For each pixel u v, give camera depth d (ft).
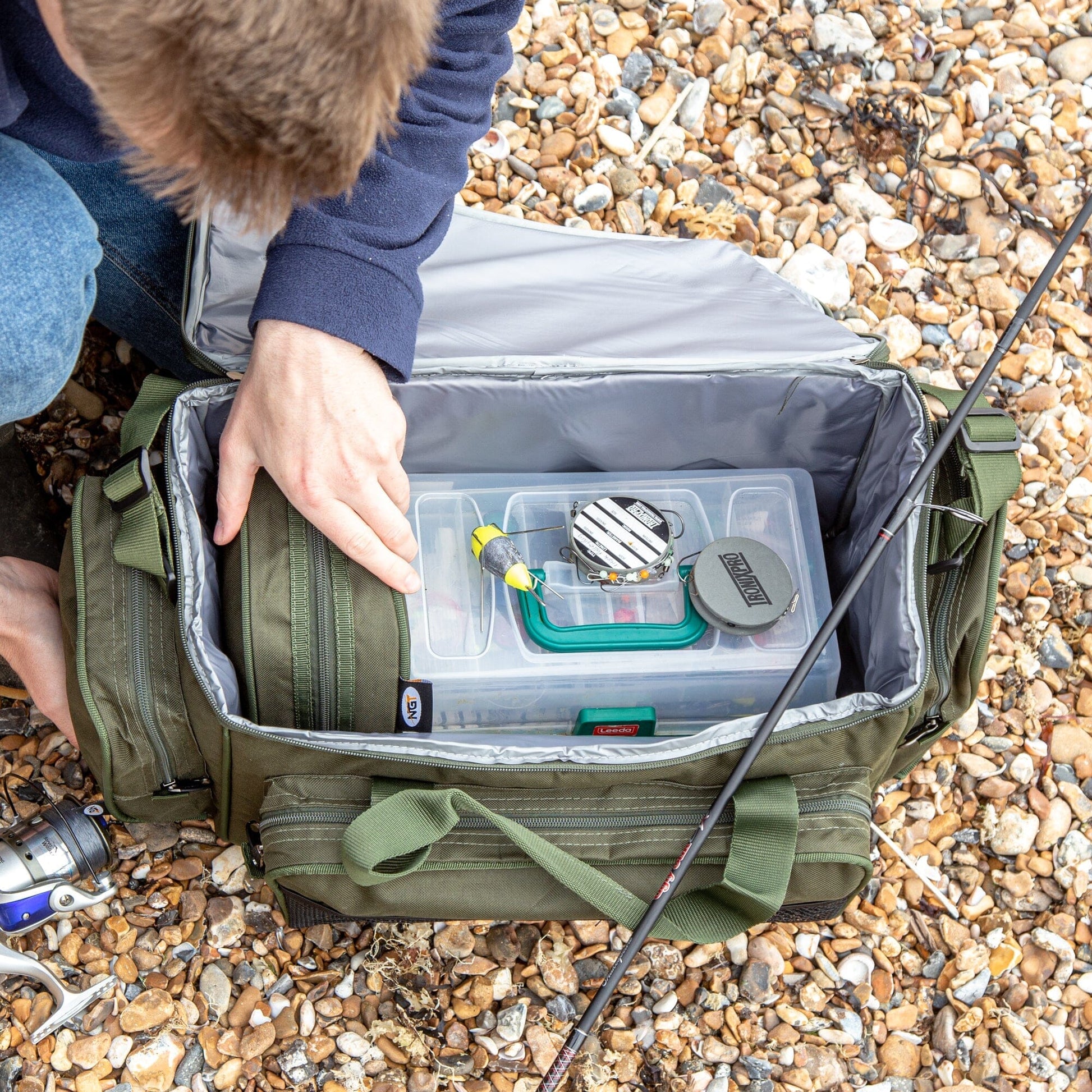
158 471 5.58
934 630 5.38
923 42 8.59
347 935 6.02
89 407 6.79
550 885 5.11
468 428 5.95
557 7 8.17
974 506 5.15
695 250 6.81
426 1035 5.83
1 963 5.38
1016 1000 6.28
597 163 7.92
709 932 5.02
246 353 5.58
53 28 3.23
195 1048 5.69
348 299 4.73
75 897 5.56
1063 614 7.29
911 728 5.49
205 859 6.07
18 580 5.71
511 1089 5.77
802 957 6.26
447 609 5.87
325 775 4.98
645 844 5.07
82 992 5.59
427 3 3.14
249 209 3.21
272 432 4.90
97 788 6.15
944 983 6.32
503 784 5.01
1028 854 6.65
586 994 6.02
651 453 6.28
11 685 6.27
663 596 6.05
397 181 4.71
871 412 5.91
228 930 5.91
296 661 5.10
